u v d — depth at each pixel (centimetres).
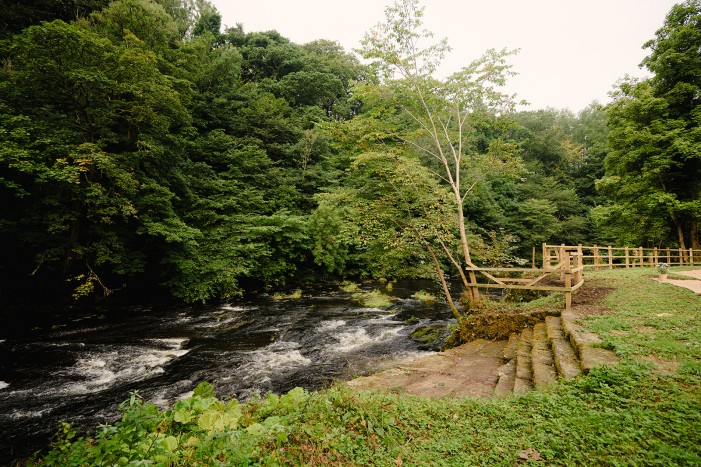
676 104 1898
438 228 1243
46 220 1288
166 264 1741
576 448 326
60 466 274
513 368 663
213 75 3120
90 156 1262
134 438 287
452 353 830
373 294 1948
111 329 1236
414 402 475
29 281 1451
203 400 382
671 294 908
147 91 1547
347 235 1244
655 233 2130
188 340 1129
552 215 3903
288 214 2412
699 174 1838
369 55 1218
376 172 1238
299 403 426
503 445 350
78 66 1352
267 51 4641
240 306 1666
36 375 833
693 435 319
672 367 466
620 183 2061
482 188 1448
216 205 2022
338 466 315
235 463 289
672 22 1917
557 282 1259
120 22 2081
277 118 3145
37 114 1340
